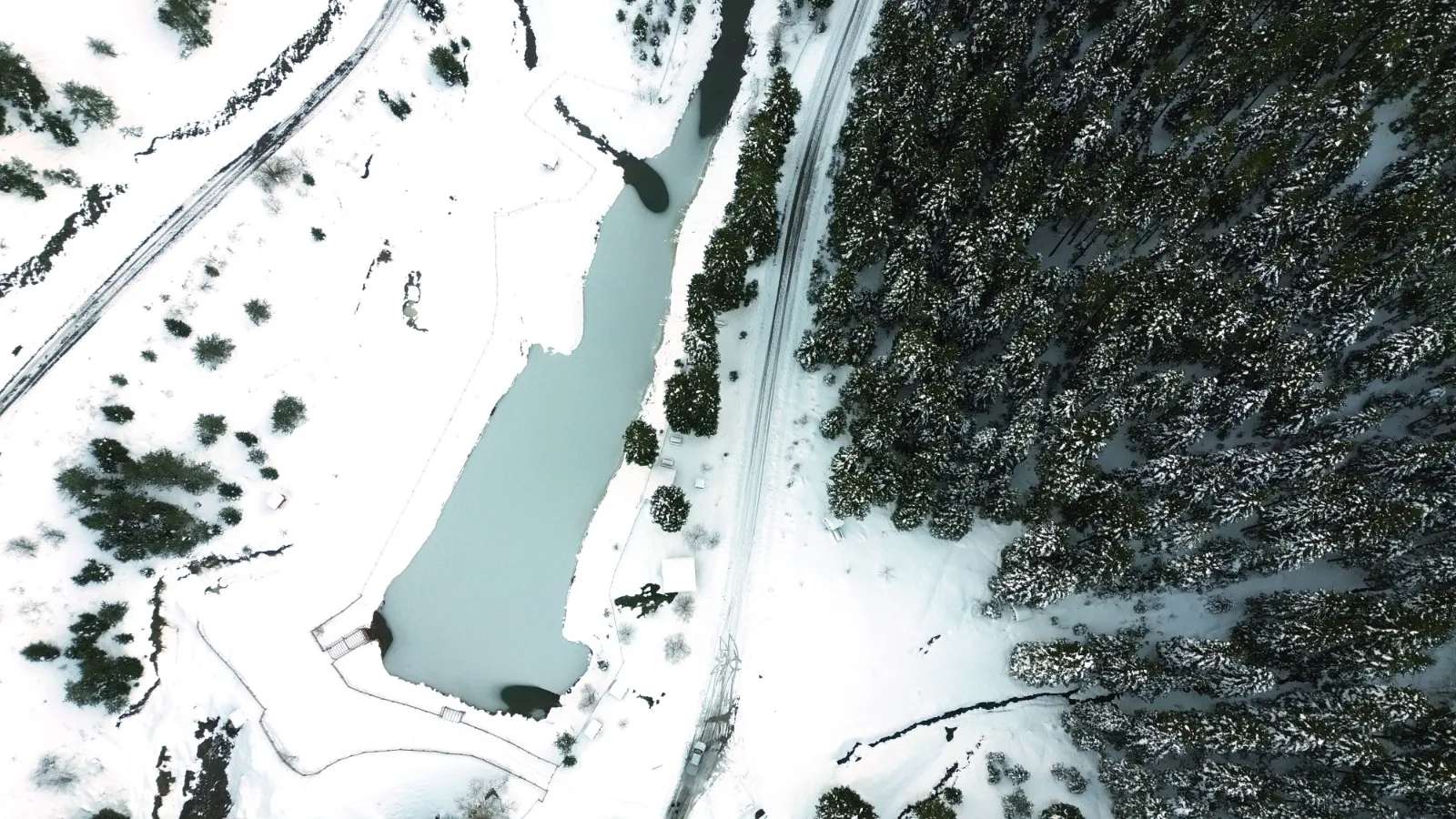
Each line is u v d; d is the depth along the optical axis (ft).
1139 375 191.52
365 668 189.26
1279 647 162.30
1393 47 191.52
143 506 180.45
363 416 207.00
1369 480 169.99
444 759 182.39
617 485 203.31
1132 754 168.04
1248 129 200.85
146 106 207.72
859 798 167.84
